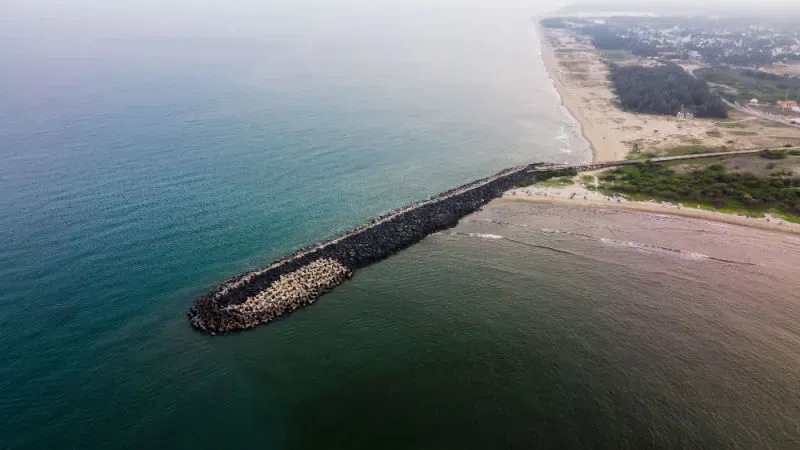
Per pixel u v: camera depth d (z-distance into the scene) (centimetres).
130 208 11088
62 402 6362
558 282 8575
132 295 8319
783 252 9381
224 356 7038
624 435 5709
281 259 9256
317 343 7244
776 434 5706
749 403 6103
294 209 11312
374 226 10362
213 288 8500
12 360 7006
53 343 7306
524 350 7006
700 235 10044
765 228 10219
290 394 6369
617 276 8719
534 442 5634
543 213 11094
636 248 9631
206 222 10638
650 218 10750
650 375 6544
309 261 9100
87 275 8794
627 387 6356
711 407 6053
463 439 5691
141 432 5934
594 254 9444
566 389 6344
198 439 5825
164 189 12038
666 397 6203
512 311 7838
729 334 7256
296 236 10225
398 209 11294
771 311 7738
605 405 6103
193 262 9244
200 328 7544
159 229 10288
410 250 9738
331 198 11894
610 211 11094
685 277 8656
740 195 11288
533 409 6059
